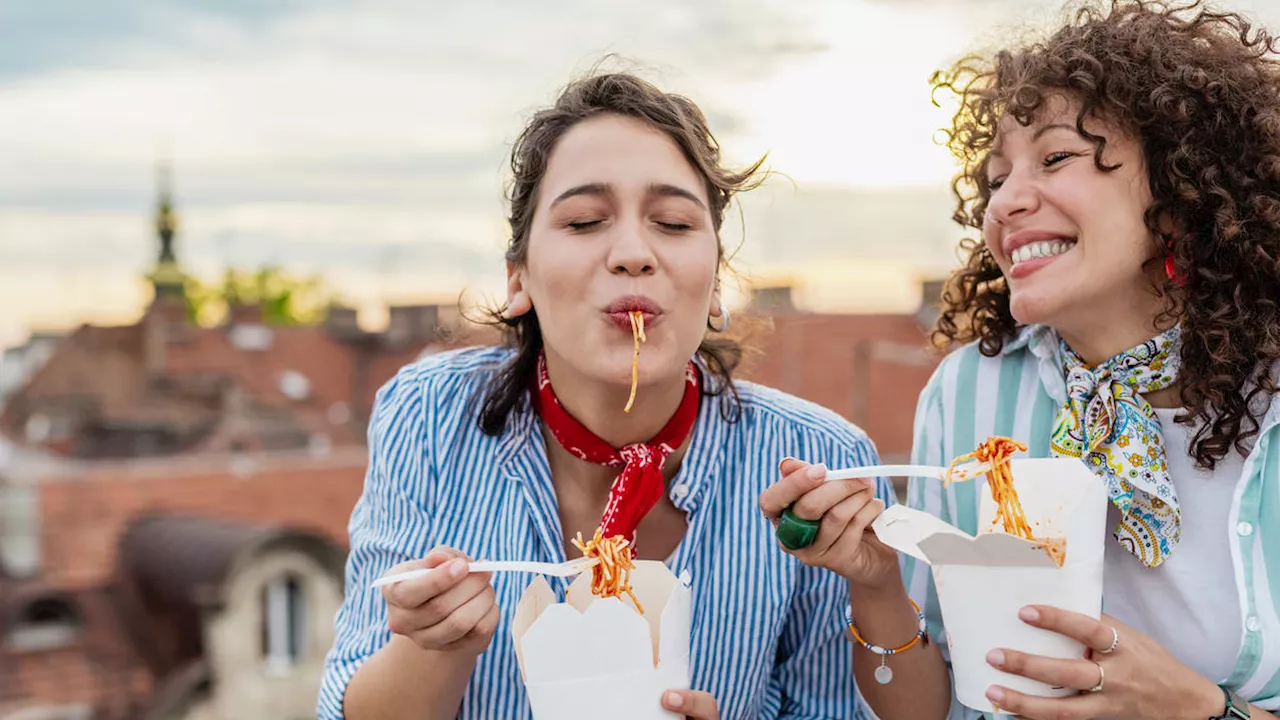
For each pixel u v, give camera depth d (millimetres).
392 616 1717
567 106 1967
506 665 2035
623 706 1671
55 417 23297
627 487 1941
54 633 13195
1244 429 1963
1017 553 1689
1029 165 1999
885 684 2082
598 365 1852
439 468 2123
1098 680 1729
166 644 12867
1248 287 1937
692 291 1874
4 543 14016
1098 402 2008
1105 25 1981
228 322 24156
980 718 2178
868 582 1922
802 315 12125
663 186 1863
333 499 15969
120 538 14211
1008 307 2256
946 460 2287
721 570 2092
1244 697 1970
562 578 2057
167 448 18953
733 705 2125
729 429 2160
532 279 1937
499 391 2105
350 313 24766
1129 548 2004
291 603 12656
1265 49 1996
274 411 20359
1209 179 1889
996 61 2137
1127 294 1988
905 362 11828
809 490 1799
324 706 2016
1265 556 1973
